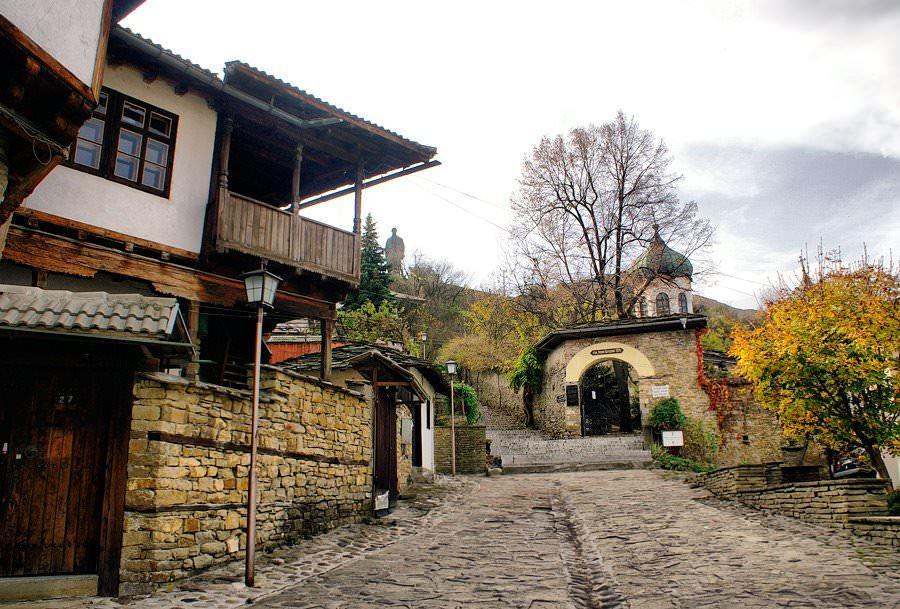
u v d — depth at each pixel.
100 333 6.76
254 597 6.88
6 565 6.82
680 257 33.50
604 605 6.69
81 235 9.66
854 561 7.61
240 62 10.93
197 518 7.79
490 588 7.31
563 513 13.30
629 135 34.81
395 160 14.48
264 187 15.52
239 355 15.12
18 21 6.95
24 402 7.16
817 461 23.22
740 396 24.44
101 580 6.89
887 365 11.35
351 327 35.84
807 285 20.02
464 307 53.97
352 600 6.80
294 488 9.98
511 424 35.69
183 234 10.93
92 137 10.02
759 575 7.27
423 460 20.08
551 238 35.75
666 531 10.41
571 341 27.59
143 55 10.31
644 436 25.31
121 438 7.29
